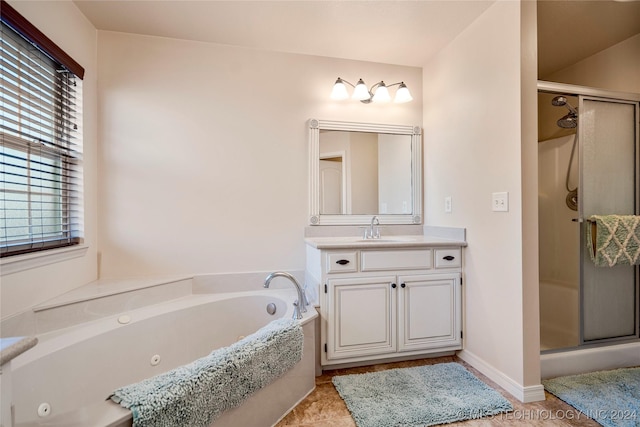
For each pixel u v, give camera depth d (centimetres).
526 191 168
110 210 213
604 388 174
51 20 165
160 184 221
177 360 189
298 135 244
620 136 205
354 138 254
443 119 238
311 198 244
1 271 131
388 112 261
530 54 169
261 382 137
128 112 216
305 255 244
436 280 211
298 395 167
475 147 202
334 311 196
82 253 193
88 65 201
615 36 226
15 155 147
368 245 200
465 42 212
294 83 244
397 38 223
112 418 88
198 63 227
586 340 201
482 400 165
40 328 151
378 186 257
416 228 263
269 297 221
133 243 217
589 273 202
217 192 230
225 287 229
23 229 153
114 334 161
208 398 111
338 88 236
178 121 224
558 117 252
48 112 171
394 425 147
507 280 177
